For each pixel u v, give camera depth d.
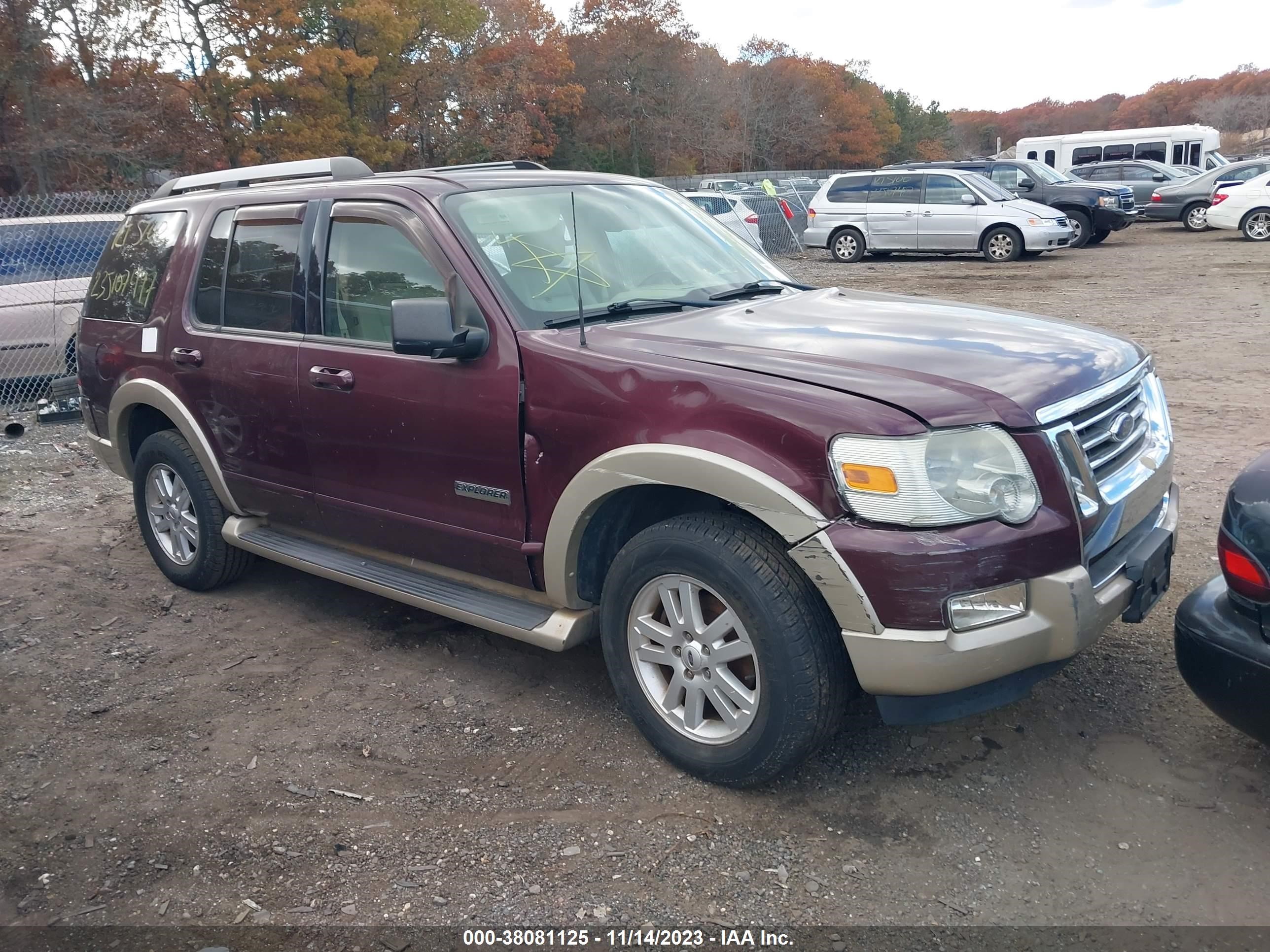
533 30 58.56
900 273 18.44
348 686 4.11
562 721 3.75
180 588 5.23
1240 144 97.50
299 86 37.03
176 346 4.75
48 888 2.95
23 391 9.62
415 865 2.98
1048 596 2.84
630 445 3.17
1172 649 4.01
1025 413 2.86
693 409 3.05
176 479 5.08
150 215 5.18
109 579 5.39
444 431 3.66
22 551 5.84
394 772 3.47
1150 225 27.47
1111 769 3.28
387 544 4.11
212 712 3.95
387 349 3.85
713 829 3.07
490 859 2.98
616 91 68.19
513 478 3.51
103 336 5.24
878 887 2.79
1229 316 11.98
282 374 4.21
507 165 4.49
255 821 3.23
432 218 3.75
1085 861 2.86
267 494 4.53
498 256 3.67
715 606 3.23
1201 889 2.73
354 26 41.53
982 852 2.91
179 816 3.28
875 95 96.44
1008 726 3.54
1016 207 19.27
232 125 36.62
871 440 2.76
